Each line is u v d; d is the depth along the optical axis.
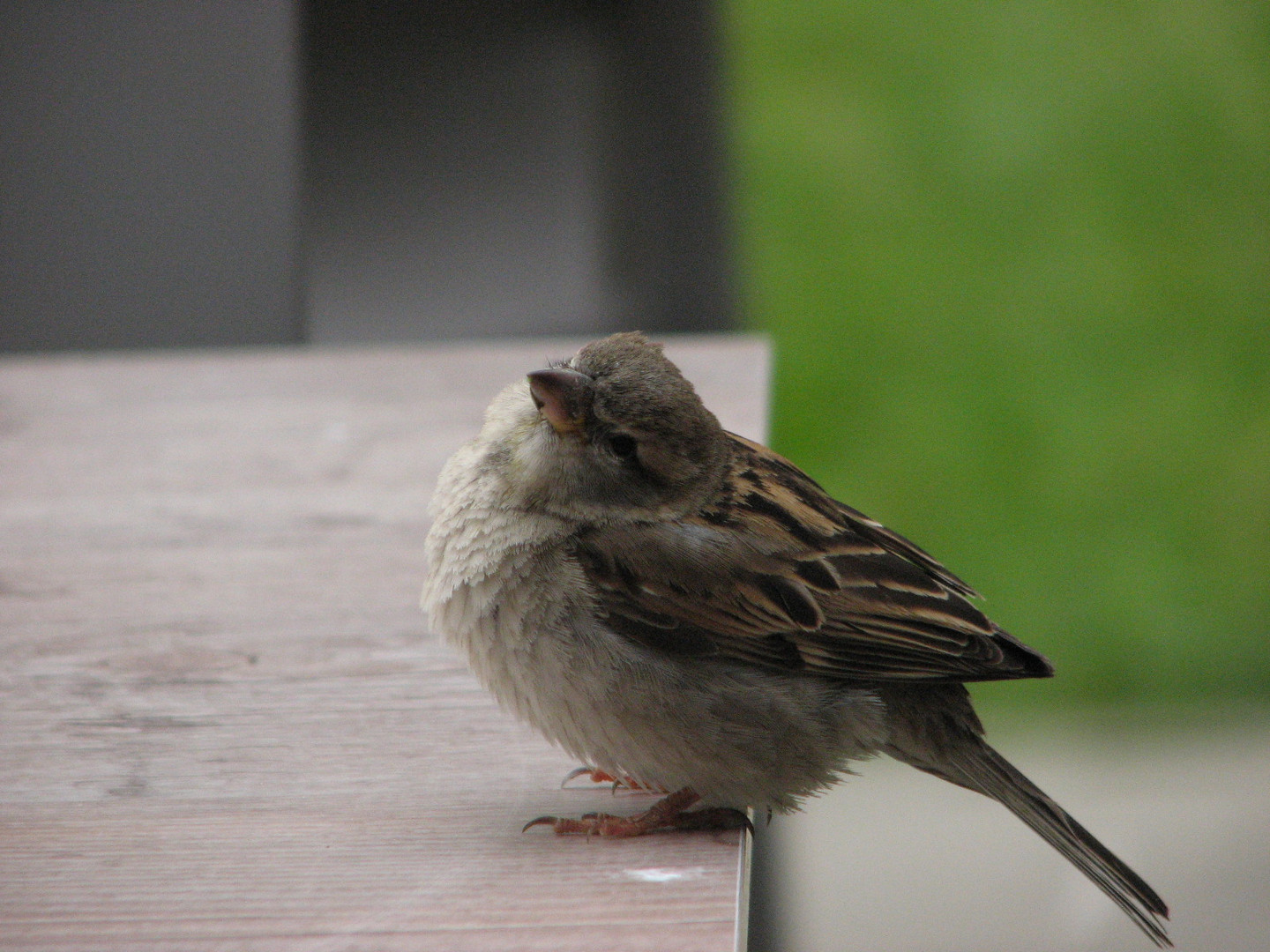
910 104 18.70
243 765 5.13
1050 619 14.30
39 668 5.97
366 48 11.18
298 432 9.23
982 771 5.58
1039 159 17.92
